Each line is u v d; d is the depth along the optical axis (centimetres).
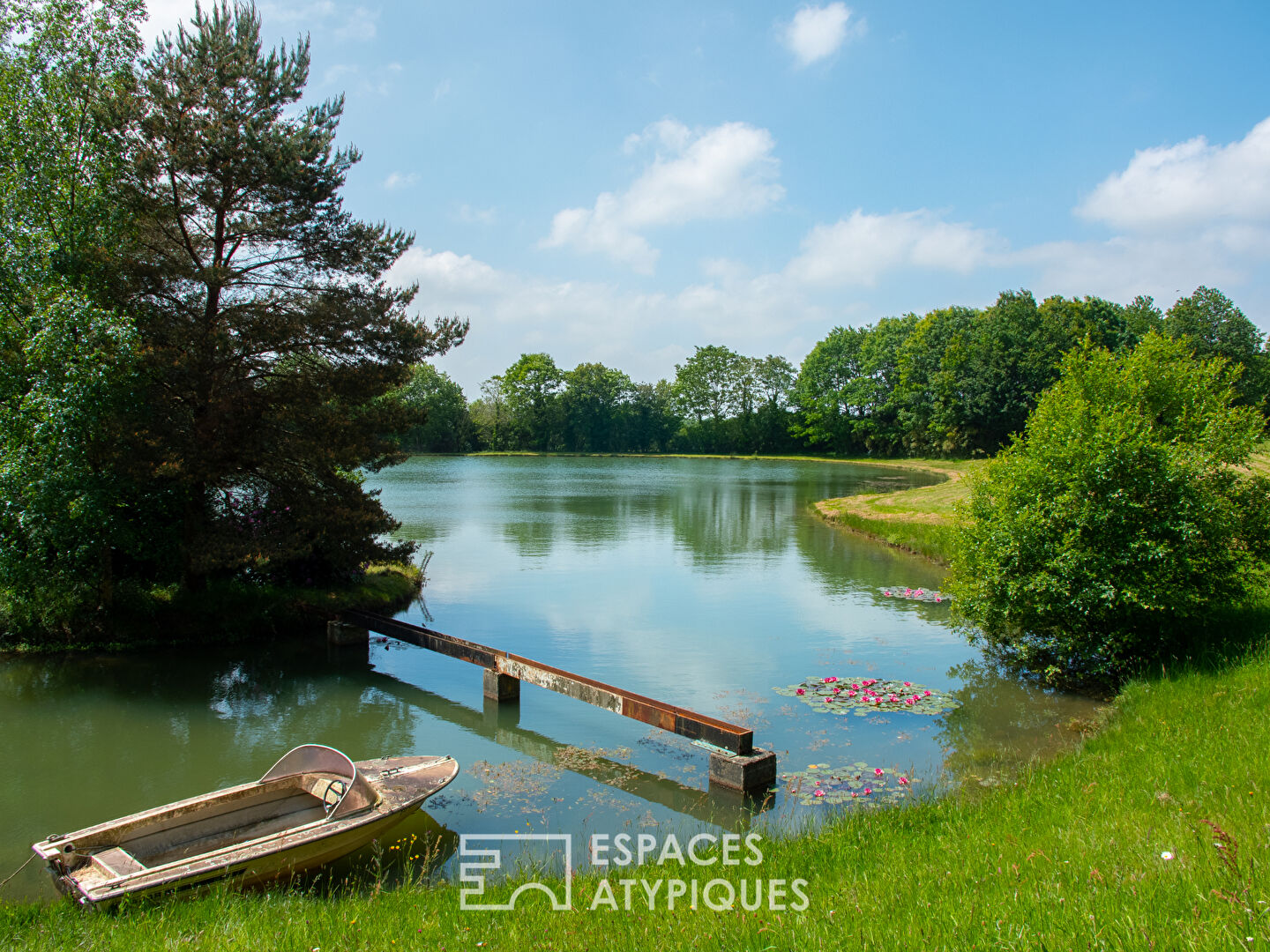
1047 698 1281
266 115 1634
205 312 1627
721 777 953
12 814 908
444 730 1182
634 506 4488
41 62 1529
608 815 891
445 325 1881
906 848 670
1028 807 736
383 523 1797
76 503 1349
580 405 12106
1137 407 1454
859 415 10788
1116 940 384
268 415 1695
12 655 1509
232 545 1597
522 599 2055
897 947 420
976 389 7481
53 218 1480
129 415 1448
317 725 1202
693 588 2198
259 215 1636
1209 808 631
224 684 1395
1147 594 1212
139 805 933
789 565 2592
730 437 11819
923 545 2847
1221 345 8288
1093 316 7662
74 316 1348
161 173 1545
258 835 775
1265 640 1234
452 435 11406
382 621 1580
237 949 520
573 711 1269
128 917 590
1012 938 407
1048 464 1354
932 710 1206
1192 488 1253
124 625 1598
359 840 766
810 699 1263
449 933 549
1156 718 983
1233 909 402
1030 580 1305
